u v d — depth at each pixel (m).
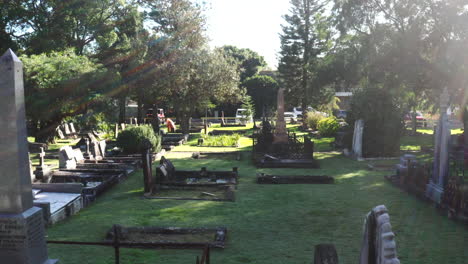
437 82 19.58
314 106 36.09
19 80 4.32
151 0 30.64
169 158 17.42
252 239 6.89
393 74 20.53
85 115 24.11
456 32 17.89
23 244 4.32
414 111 25.14
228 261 5.90
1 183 4.32
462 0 17.48
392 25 21.17
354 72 22.80
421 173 10.31
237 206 9.11
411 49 19.52
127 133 17.73
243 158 17.31
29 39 25.22
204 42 28.52
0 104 4.25
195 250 6.33
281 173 13.57
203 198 9.85
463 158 13.34
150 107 43.28
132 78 27.78
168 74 27.08
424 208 8.90
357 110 17.89
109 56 32.34
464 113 18.77
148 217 8.26
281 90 18.92
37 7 26.20
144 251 6.26
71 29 28.52
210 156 17.95
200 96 27.64
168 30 28.77
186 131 28.19
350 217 8.21
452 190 8.23
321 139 25.25
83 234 7.14
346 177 12.74
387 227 3.53
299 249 6.40
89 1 27.62
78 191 9.52
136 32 30.73
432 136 25.59
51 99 19.89
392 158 16.61
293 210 8.76
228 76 28.36
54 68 19.48
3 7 24.12
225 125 36.88
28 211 4.43
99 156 16.56
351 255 6.13
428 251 6.32
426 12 19.17
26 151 4.46
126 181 12.24
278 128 18.95
